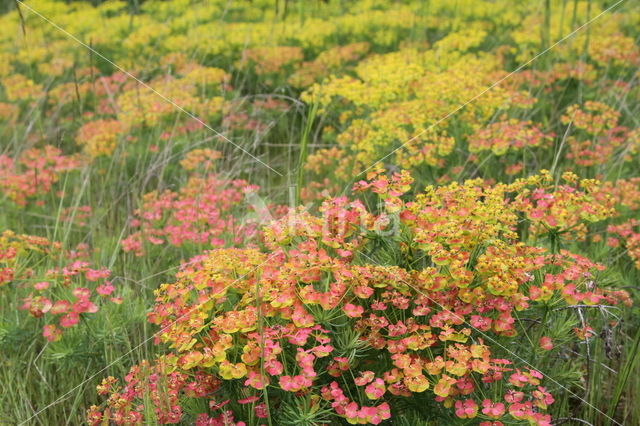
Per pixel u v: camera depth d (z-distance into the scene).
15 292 2.95
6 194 4.14
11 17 8.43
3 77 6.53
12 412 2.68
